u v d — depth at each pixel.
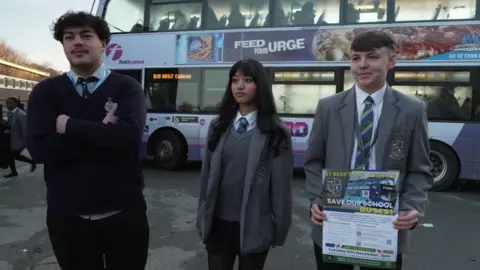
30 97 2.09
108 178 2.06
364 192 1.92
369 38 1.94
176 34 8.55
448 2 6.96
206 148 2.44
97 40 2.10
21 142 8.33
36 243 4.22
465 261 3.83
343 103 2.07
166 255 3.91
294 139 7.79
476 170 6.82
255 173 2.23
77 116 2.07
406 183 1.96
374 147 1.97
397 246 1.90
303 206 5.92
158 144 8.93
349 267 2.18
